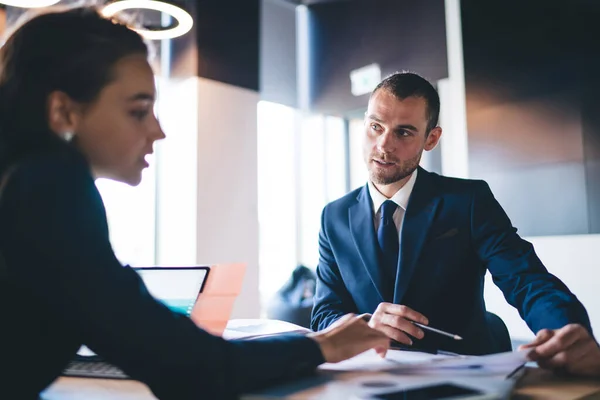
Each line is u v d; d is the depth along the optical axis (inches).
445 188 57.2
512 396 27.1
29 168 23.3
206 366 24.6
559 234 136.5
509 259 49.5
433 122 54.7
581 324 35.4
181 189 171.6
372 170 54.5
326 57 211.0
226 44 178.7
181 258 169.8
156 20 100.5
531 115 142.2
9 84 25.8
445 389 24.9
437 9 170.4
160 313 24.5
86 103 26.3
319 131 219.5
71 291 21.9
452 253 53.8
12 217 22.2
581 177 132.0
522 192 144.2
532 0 142.6
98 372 34.8
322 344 30.4
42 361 24.3
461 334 53.3
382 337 33.2
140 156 29.0
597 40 128.9
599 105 128.6
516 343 140.4
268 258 211.6
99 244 23.5
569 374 31.2
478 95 154.6
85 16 27.2
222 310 41.6
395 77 53.4
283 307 162.1
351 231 57.5
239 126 180.7
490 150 151.2
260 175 195.8
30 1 73.2
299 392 25.8
